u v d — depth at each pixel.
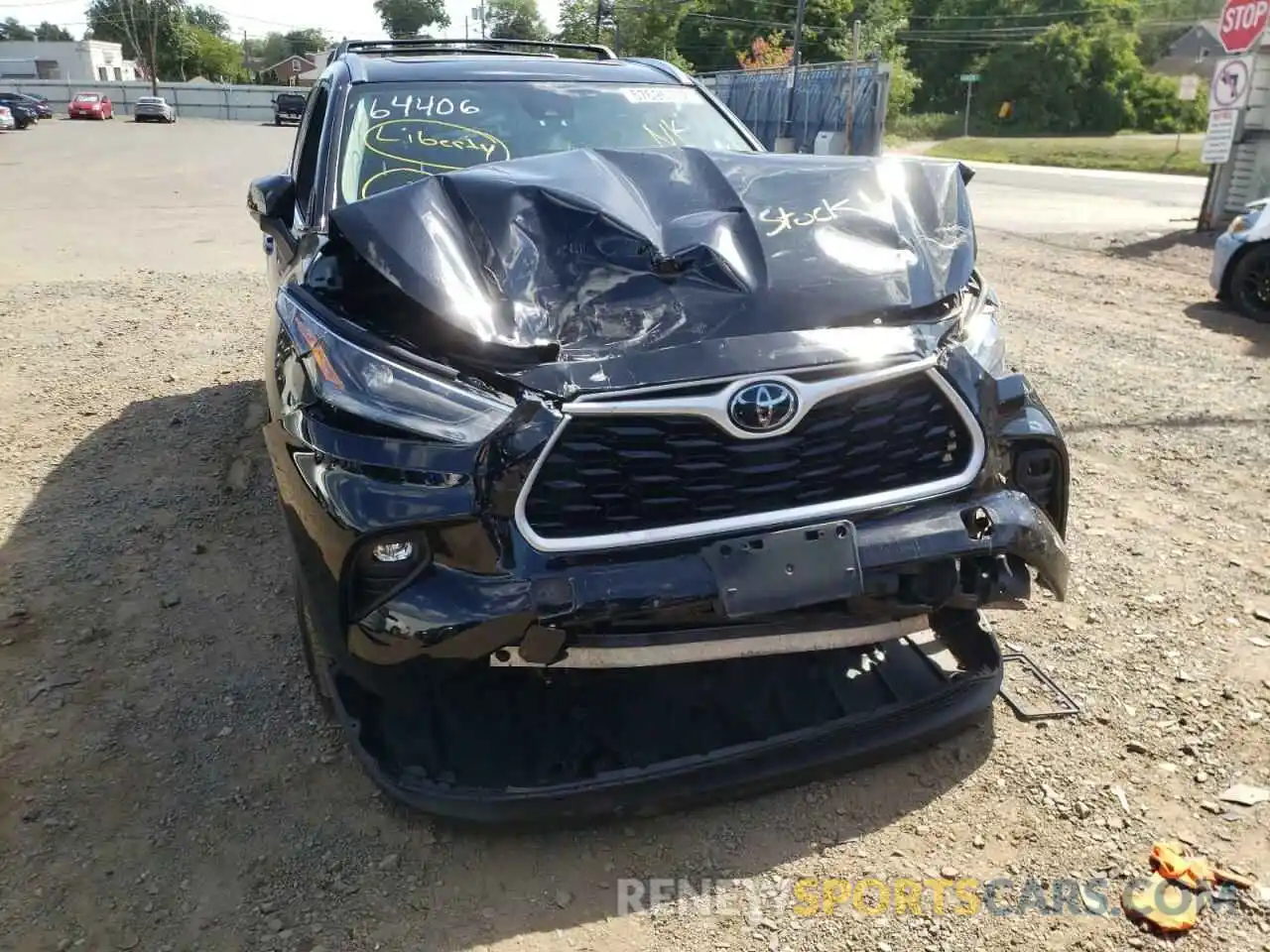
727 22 49.34
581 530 2.33
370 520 2.29
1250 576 3.73
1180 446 5.01
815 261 2.69
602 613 2.26
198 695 3.08
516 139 3.82
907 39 67.81
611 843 2.51
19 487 4.54
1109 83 60.00
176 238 11.45
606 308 2.52
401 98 3.90
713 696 2.86
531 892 2.37
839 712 2.81
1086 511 4.29
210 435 5.13
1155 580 3.70
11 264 9.62
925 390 2.55
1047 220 14.27
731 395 2.36
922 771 2.74
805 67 25.59
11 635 3.39
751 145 4.11
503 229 2.71
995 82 62.44
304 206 3.61
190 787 2.70
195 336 7.02
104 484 4.57
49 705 3.03
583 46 4.90
